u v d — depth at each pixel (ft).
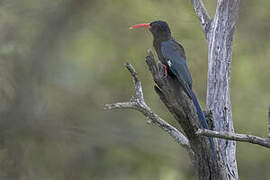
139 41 51.44
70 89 48.29
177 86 32.01
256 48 52.13
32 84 45.96
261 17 52.42
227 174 29.01
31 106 45.55
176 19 50.39
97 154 49.83
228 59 30.91
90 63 51.08
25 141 45.09
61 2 49.14
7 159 44.78
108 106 27.12
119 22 51.49
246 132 50.55
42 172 45.55
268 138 24.52
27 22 48.34
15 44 46.68
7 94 45.24
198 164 27.14
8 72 45.57
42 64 46.73
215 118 30.25
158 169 52.60
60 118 46.75
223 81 30.63
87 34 51.29
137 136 51.24
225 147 29.43
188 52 49.21
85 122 48.34
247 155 52.08
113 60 51.24
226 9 30.91
